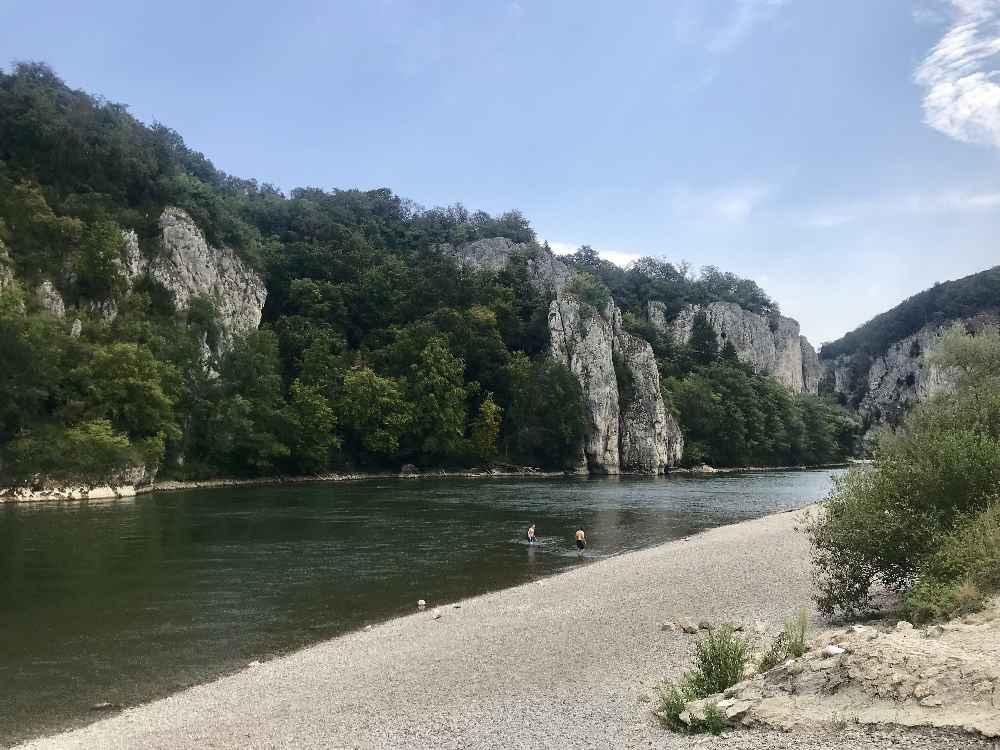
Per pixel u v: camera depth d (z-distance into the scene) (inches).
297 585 1108.5
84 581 1105.4
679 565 1165.1
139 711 575.5
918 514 711.7
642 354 5502.0
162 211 4146.2
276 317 5251.0
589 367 5206.7
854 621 709.3
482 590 1091.9
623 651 676.1
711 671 492.1
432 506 2384.4
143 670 693.3
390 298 5457.7
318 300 5128.0
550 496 2856.8
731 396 6225.4
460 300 5516.7
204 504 2364.7
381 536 1652.3
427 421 4419.3
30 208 3361.2
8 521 1831.9
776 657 509.7
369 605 984.3
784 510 2337.6
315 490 3080.7
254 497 2664.9
